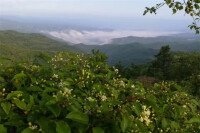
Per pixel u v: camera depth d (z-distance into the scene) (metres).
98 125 2.05
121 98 2.80
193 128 3.11
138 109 2.23
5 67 2.85
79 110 2.15
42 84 2.81
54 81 2.96
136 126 2.24
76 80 3.11
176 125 2.68
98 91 2.92
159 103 3.24
